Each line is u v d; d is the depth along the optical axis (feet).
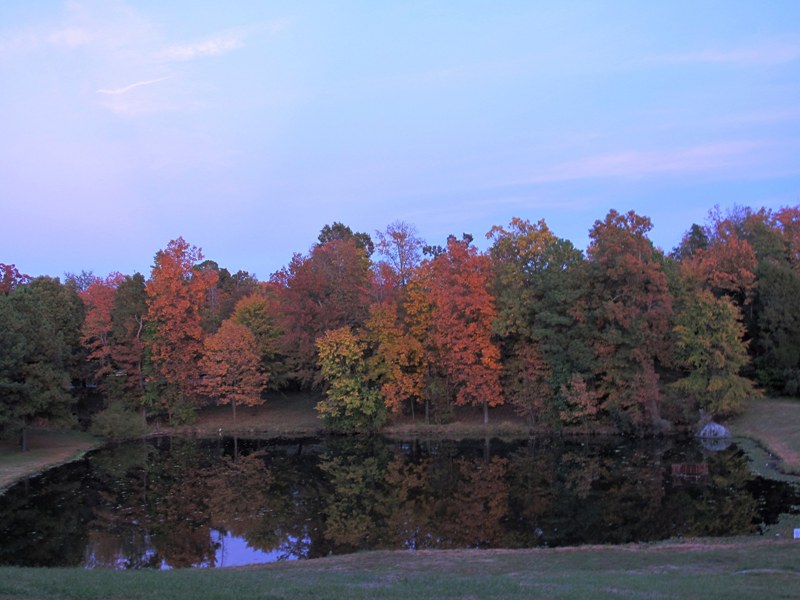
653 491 108.78
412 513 105.50
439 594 44.27
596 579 50.80
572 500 107.34
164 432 204.64
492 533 90.07
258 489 128.06
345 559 69.51
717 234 239.50
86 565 80.74
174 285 205.46
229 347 208.33
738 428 161.07
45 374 162.81
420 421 198.70
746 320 194.49
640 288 168.86
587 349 170.40
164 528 100.01
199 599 41.75
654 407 166.40
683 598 41.27
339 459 159.02
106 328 211.20
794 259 212.02
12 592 43.01
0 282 219.82
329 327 201.98
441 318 181.98
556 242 192.54
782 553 59.57
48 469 151.02
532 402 180.14
